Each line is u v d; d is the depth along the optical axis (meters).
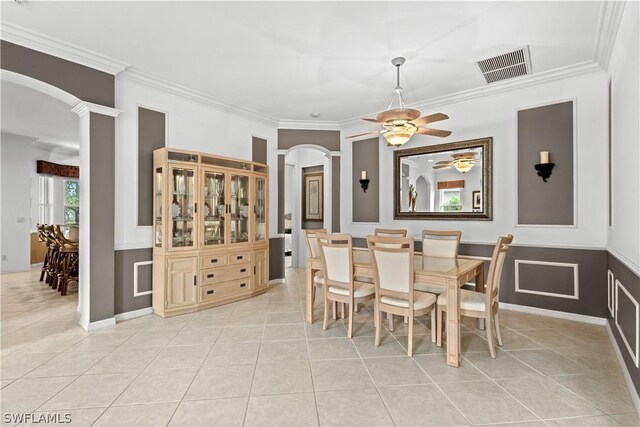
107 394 2.09
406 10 2.50
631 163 2.14
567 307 3.53
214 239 4.09
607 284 3.25
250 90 4.13
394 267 2.69
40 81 2.91
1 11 2.50
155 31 2.81
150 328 3.28
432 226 4.59
